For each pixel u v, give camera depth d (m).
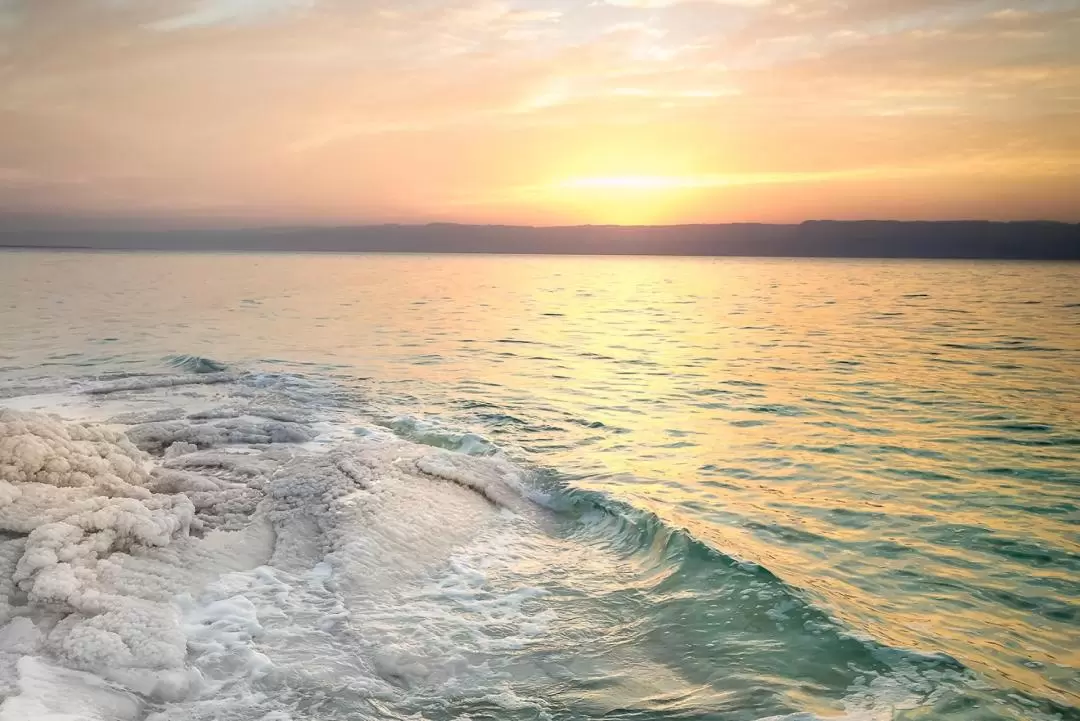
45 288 47.16
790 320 32.94
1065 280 76.94
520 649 5.12
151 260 136.50
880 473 9.59
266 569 6.09
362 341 23.66
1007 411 13.39
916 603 5.91
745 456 10.42
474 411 13.14
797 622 5.36
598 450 10.68
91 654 4.48
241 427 10.49
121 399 12.81
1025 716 4.24
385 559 6.30
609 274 100.44
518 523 7.68
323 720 4.19
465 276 87.06
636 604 5.84
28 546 5.44
